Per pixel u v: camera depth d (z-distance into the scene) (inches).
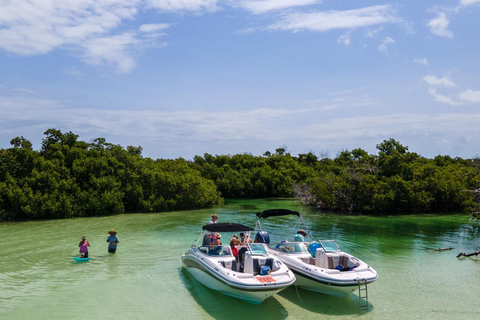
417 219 1113.4
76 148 1375.5
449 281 480.1
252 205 1555.1
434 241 751.7
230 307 389.7
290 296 424.8
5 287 451.5
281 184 2055.9
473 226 962.7
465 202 1238.3
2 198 1103.6
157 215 1195.9
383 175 1444.4
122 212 1248.8
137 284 465.4
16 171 1227.2
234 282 377.7
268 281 376.8
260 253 440.5
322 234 839.1
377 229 913.5
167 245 708.0
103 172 1302.9
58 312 372.2
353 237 799.1
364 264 424.2
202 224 986.1
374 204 1239.5
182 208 1390.3
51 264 563.5
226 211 1312.7
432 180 1289.4
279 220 1087.6
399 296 423.5
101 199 1194.0
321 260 445.1
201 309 383.2
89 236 804.6
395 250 665.0
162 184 1352.1
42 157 1259.2
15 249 669.3
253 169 2204.7
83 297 417.1
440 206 1307.8
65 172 1252.5
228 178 2053.4
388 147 1700.3
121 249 672.4
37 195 1106.7
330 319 358.3
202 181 1523.1
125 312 373.7
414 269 538.6
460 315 368.2
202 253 470.6
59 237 792.9
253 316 365.1
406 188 1233.4
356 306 392.8
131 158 1397.6
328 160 2770.7
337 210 1348.4
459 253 637.3
